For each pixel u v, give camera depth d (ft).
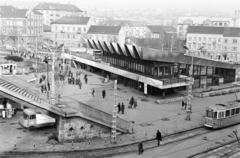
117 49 212.02
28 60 267.80
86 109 109.81
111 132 112.88
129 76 192.34
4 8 458.50
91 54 256.11
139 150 99.14
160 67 182.19
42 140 106.63
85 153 98.02
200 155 100.22
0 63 218.79
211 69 217.36
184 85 177.37
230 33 387.34
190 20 591.78
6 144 101.96
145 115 141.38
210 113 127.75
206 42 403.75
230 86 215.92
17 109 139.85
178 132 120.67
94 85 199.72
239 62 342.85
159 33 502.79
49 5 577.02
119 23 585.22
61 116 103.19
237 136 119.96
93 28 449.06
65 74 219.82
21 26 451.94
